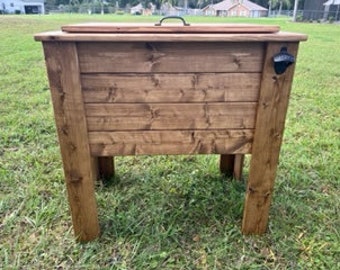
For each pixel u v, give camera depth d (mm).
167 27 1076
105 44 1061
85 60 1079
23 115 2775
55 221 1488
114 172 1845
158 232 1420
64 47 1045
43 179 1818
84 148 1201
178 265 1264
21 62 5043
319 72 4664
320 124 2678
